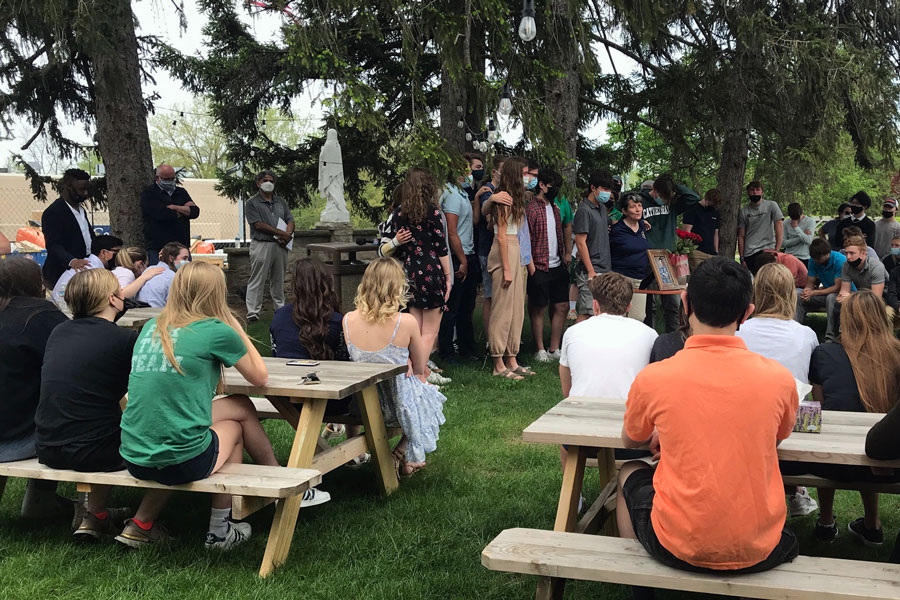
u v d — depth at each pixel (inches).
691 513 86.5
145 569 125.1
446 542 136.9
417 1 284.8
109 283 134.4
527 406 232.4
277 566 126.3
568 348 142.5
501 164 280.2
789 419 90.3
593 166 607.8
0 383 135.4
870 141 396.2
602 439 110.0
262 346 319.6
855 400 125.8
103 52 263.6
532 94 311.6
